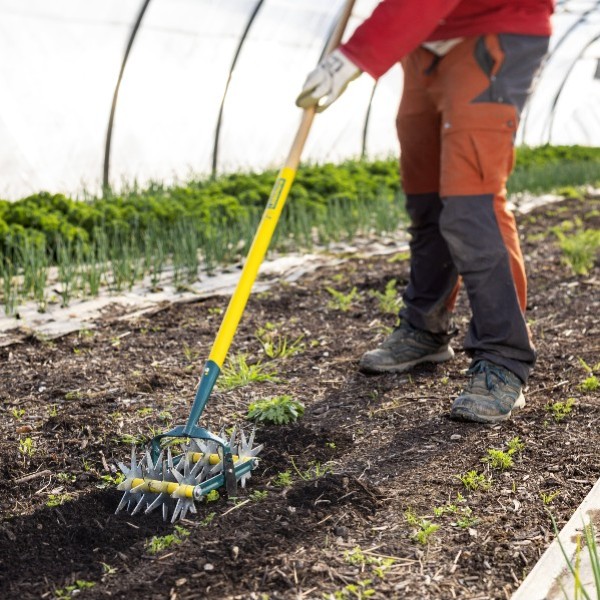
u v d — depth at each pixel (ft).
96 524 7.54
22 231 16.96
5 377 11.37
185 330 13.67
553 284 16.44
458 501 7.82
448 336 11.59
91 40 24.68
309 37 31.91
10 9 22.21
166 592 6.50
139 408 10.26
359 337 13.25
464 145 9.19
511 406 9.64
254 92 31.32
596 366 11.14
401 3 8.41
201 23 27.02
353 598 6.37
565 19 42.29
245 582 6.61
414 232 11.02
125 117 26.89
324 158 36.91
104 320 14.15
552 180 36.01
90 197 24.76
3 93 23.26
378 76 8.54
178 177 29.48
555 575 6.47
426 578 6.63
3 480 8.38
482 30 9.09
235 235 19.76
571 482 8.11
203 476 8.11
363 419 9.91
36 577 6.78
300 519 7.52
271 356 12.32
